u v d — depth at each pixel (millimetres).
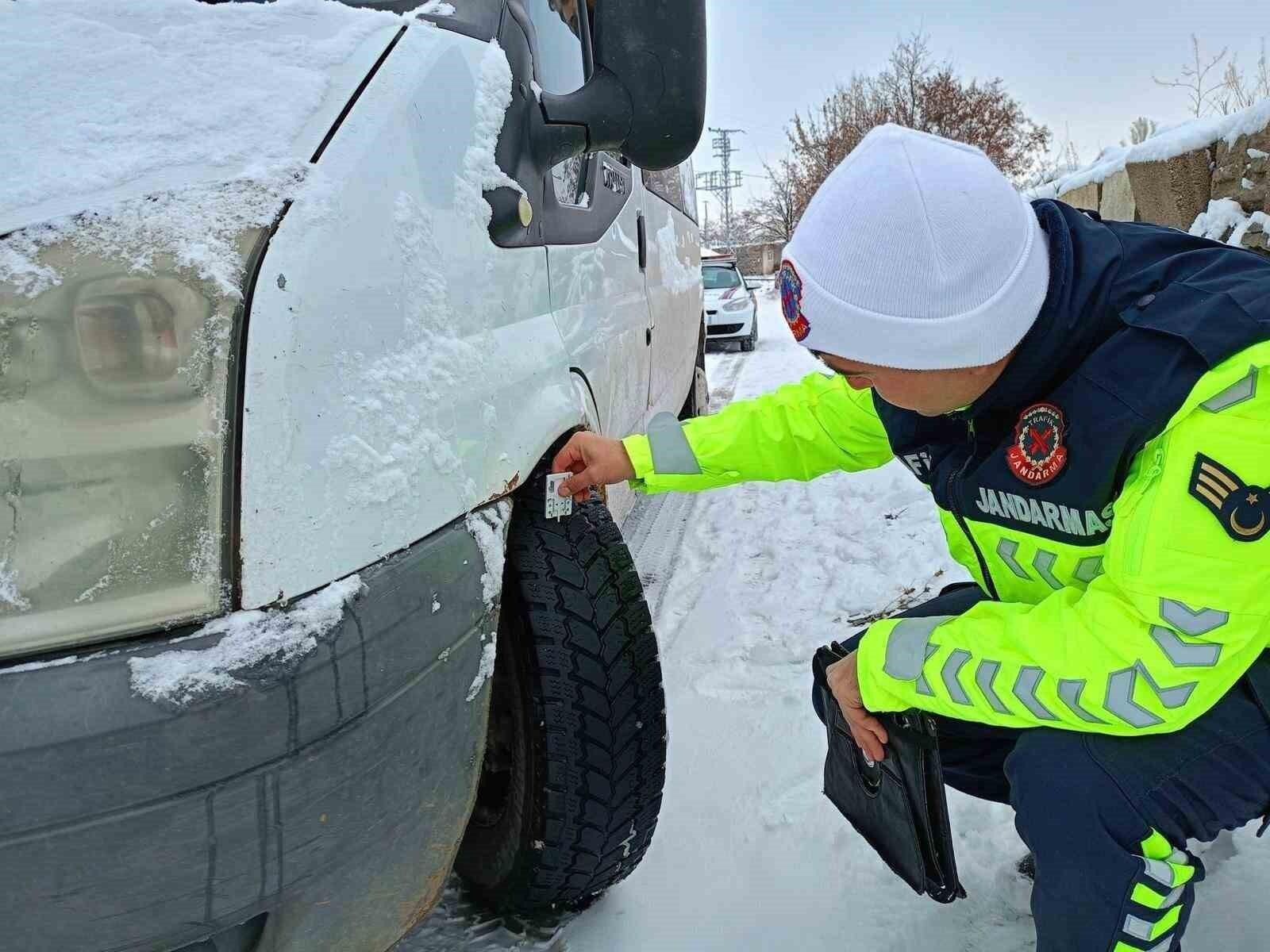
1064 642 1133
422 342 1190
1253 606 1023
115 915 869
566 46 2279
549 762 1536
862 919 1722
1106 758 1201
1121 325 1101
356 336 1067
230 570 920
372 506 1047
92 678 846
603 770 1560
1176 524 1020
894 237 1066
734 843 1960
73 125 989
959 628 1253
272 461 947
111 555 881
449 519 1185
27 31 1050
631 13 1669
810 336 1152
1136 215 5516
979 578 1438
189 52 1088
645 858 1924
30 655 851
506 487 1341
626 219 2834
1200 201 4871
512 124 1572
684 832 2000
